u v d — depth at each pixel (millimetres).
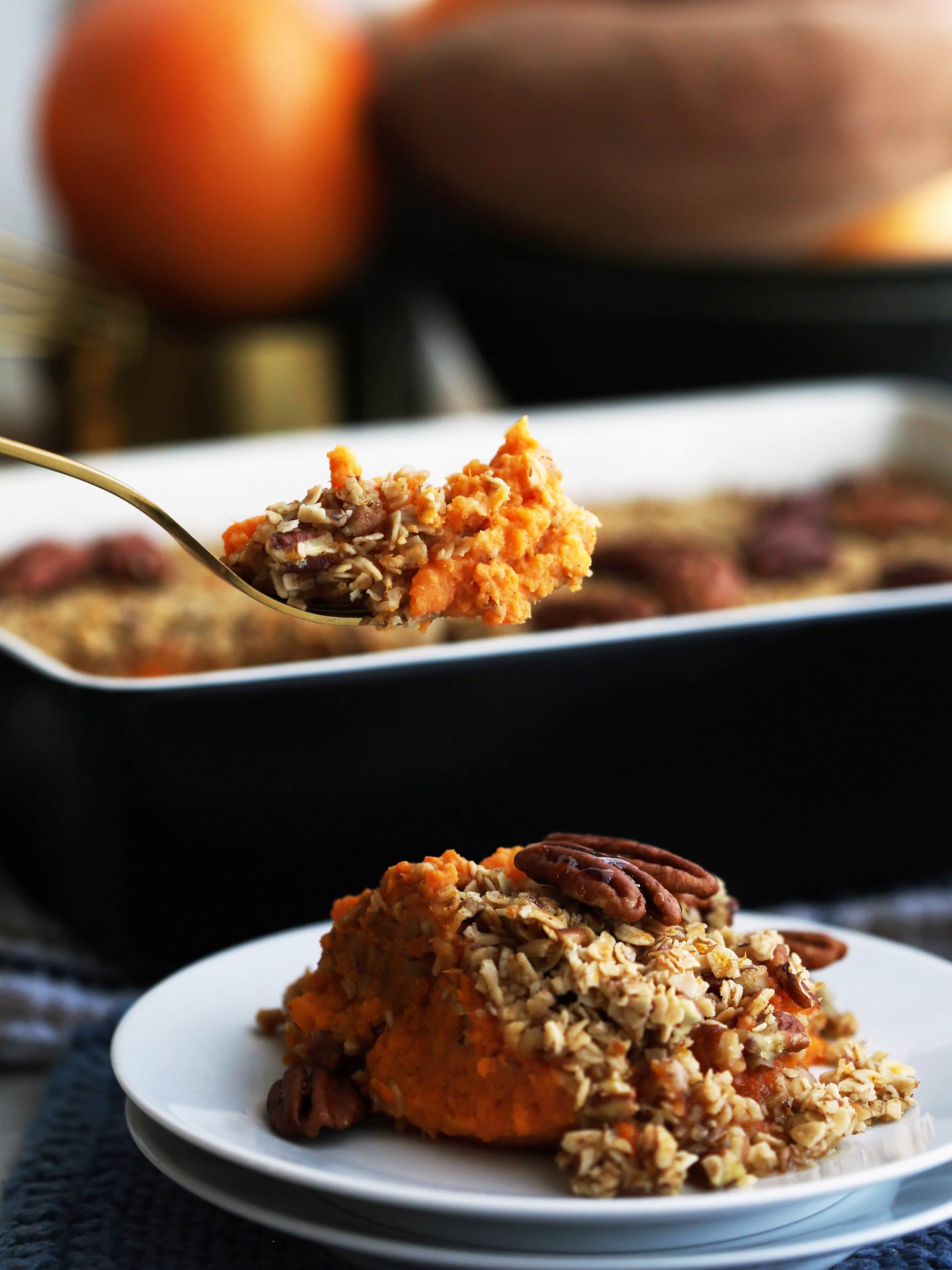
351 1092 493
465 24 943
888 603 626
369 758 597
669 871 509
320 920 602
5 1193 520
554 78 872
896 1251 496
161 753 584
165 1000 523
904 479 895
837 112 856
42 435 1098
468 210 947
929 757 637
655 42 858
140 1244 498
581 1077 471
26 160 1245
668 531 803
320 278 1032
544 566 515
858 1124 481
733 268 915
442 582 506
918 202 964
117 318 964
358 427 1072
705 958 492
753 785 626
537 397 990
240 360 971
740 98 854
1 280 937
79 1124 539
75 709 581
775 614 620
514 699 603
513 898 497
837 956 537
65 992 591
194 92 957
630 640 608
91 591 735
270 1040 517
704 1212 447
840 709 627
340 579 502
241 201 977
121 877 590
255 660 694
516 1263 452
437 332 1144
